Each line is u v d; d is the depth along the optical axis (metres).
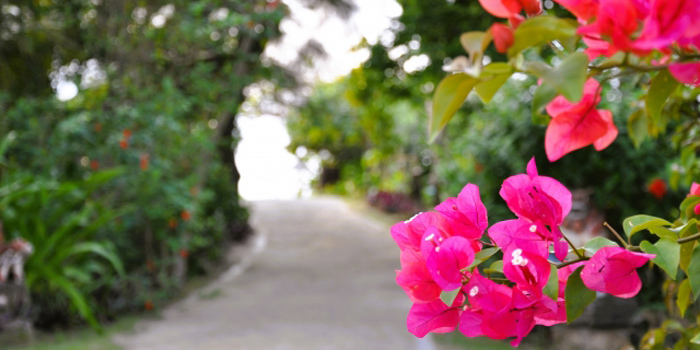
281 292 8.04
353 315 6.48
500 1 0.58
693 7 0.46
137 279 6.84
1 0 7.71
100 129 6.71
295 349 5.11
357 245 12.64
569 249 0.66
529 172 0.67
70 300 5.80
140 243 7.56
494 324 0.62
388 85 10.38
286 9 9.20
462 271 0.66
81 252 6.10
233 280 9.04
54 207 6.28
